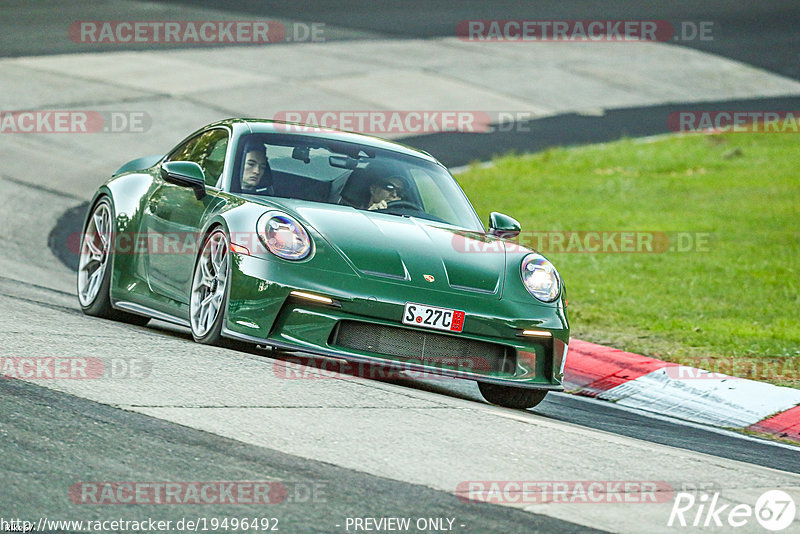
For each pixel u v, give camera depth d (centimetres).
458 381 2719
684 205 5869
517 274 2323
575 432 1892
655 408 2730
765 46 11375
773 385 2853
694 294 4006
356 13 12106
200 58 8894
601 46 10906
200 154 2662
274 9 12000
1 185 5084
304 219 2252
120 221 2675
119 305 2639
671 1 13938
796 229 5269
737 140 7750
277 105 7481
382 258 2203
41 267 3694
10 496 1255
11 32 9531
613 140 7594
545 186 6206
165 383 1817
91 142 6238
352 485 1419
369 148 2684
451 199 2638
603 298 3888
